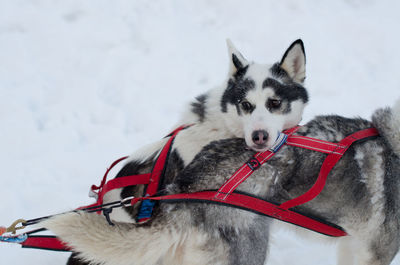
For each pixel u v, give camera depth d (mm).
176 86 5992
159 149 3135
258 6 7363
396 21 7254
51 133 5055
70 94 5684
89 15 7105
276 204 2432
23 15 6938
